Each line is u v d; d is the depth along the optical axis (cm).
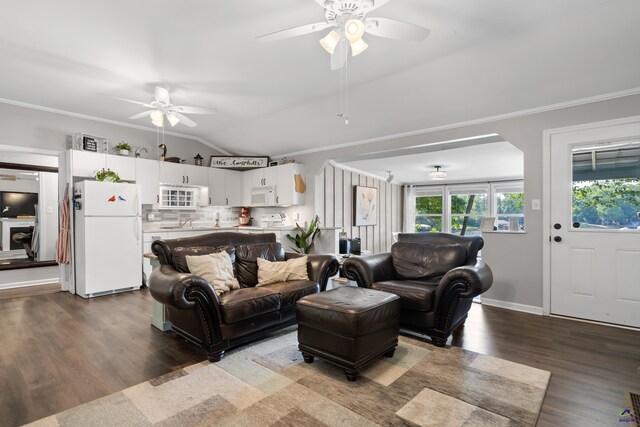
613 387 208
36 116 458
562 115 353
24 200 681
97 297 432
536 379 217
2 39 283
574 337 291
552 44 279
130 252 468
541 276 365
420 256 345
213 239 334
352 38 199
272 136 561
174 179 564
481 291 261
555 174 357
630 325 319
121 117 507
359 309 216
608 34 261
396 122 445
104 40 284
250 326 264
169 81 367
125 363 241
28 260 614
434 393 200
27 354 255
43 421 174
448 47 293
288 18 252
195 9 241
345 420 175
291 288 300
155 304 317
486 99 367
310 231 548
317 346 232
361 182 783
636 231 318
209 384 212
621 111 321
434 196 926
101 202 443
